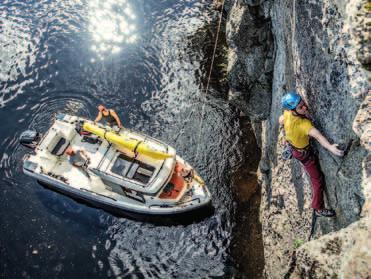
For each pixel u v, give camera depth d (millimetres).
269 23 14500
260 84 15922
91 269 16859
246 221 17328
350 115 7184
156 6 25062
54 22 24250
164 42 23562
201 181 17734
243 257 16438
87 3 25141
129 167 17188
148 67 22672
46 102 21625
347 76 7211
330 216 8492
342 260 5887
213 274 16422
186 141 20125
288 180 12461
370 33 6707
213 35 23672
